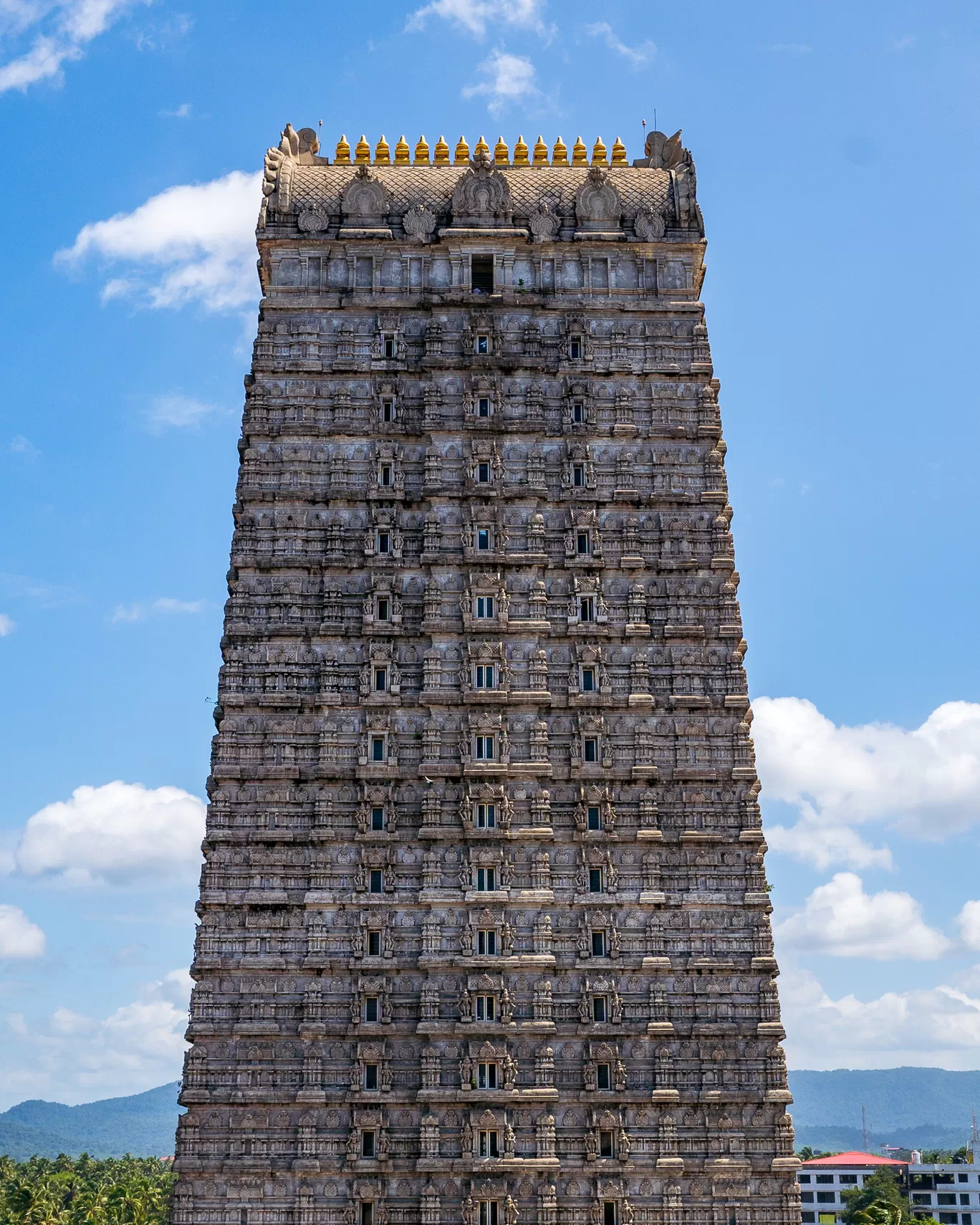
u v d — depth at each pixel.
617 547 86.12
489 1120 75.19
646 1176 75.44
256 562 84.50
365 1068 76.31
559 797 81.44
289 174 93.31
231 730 81.81
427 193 93.06
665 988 78.50
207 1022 76.81
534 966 77.88
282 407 87.69
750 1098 76.75
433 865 79.50
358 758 81.50
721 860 80.88
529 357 88.81
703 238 91.38
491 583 84.38
